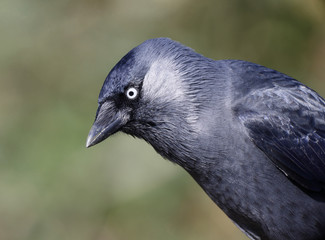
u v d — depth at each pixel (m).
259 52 15.39
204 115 9.92
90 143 10.18
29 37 16.22
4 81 15.82
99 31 16.03
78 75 15.74
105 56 15.77
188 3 15.70
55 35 16.27
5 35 16.14
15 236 14.31
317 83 15.14
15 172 14.66
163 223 14.26
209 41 15.54
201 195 14.40
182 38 15.56
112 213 14.33
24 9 16.17
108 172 14.42
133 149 14.41
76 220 14.33
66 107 15.36
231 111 9.98
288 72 15.30
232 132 9.88
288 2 15.27
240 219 10.19
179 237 14.20
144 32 15.77
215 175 9.94
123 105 10.18
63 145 14.80
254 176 9.86
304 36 15.30
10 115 15.44
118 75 10.13
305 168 9.98
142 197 14.24
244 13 15.44
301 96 10.23
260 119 9.94
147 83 10.06
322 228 9.94
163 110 10.06
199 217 14.30
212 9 15.57
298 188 9.96
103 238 14.22
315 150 10.07
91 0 16.20
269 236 10.05
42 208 14.48
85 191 14.42
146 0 15.93
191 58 10.18
